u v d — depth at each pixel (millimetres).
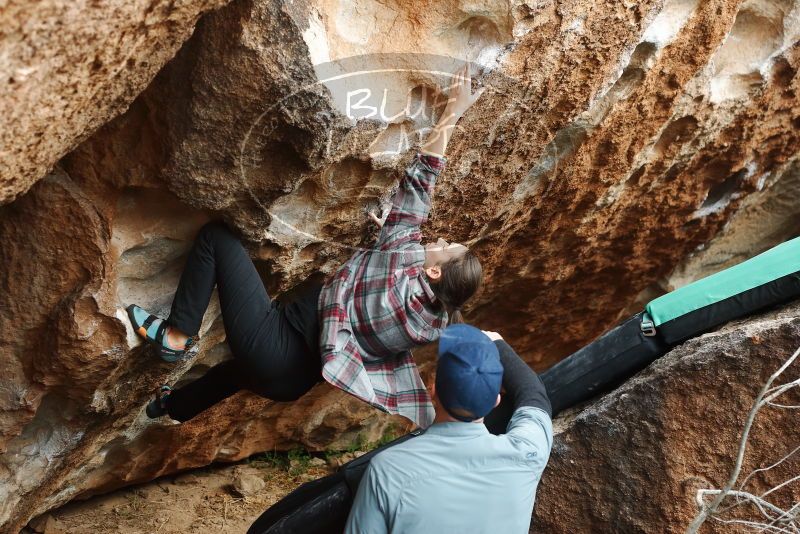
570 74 3322
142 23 2037
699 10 3652
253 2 2396
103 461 4219
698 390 3346
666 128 4312
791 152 5191
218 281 2941
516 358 3008
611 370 3664
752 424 3285
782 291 3469
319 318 2971
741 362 3289
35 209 2707
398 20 2785
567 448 3527
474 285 2910
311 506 3090
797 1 4078
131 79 2268
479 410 2486
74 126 2174
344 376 2869
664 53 3730
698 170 4855
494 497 2496
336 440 5652
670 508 3379
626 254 5258
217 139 2617
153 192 2801
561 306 5531
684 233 5375
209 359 4109
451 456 2482
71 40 1870
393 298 2900
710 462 3340
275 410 5059
